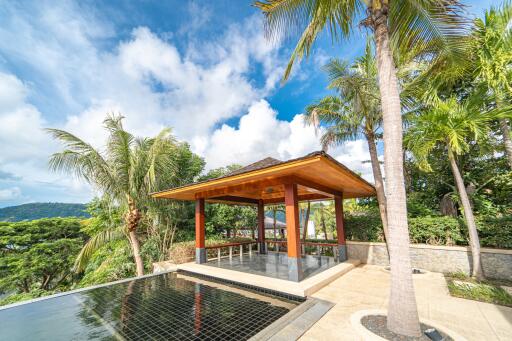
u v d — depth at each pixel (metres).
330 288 5.71
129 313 4.66
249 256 10.36
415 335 3.16
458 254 7.06
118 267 10.89
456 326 3.72
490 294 4.91
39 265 14.41
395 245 3.45
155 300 5.36
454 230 7.56
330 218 14.69
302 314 4.21
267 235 18.45
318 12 4.52
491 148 7.91
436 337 3.09
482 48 5.94
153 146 10.18
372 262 8.75
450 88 8.38
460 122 5.95
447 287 5.72
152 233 11.89
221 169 16.22
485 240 6.99
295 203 5.98
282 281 5.80
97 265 13.29
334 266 7.55
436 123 6.19
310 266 7.60
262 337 3.43
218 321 4.20
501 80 5.70
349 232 9.88
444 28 4.64
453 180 9.43
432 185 10.05
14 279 13.95
